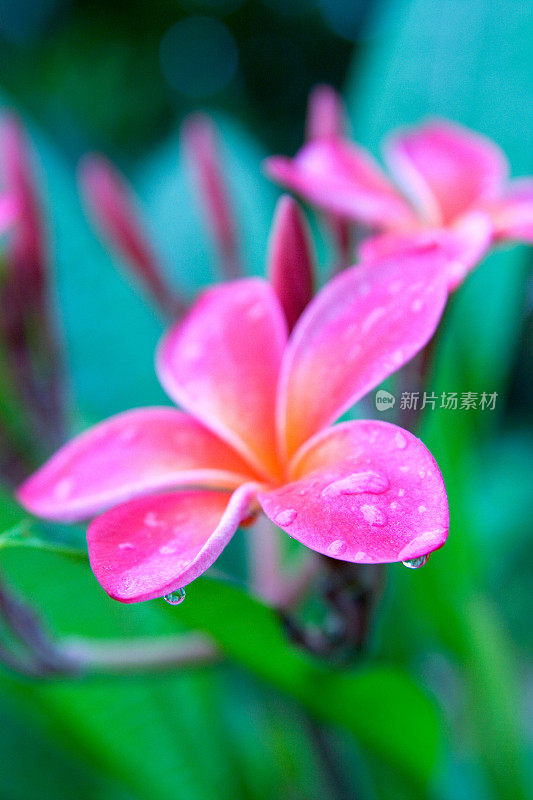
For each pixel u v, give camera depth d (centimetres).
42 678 36
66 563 40
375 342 33
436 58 48
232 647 35
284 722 43
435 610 40
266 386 35
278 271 35
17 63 133
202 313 36
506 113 46
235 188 55
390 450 32
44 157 53
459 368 42
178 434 35
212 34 146
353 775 41
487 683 40
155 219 56
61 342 40
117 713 41
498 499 59
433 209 39
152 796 41
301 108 147
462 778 44
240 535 45
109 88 131
